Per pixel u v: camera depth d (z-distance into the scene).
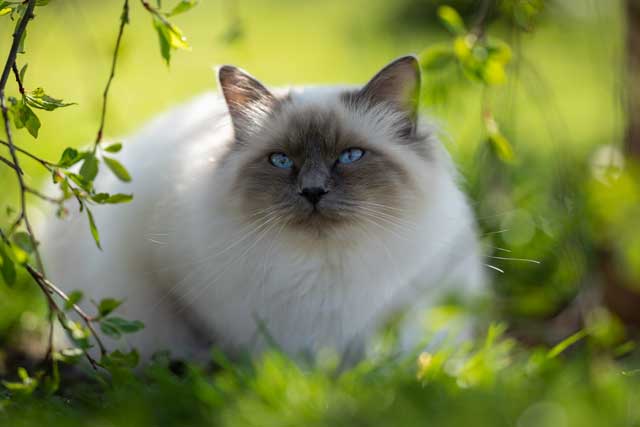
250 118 4.39
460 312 4.24
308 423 3.22
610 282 5.47
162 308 4.59
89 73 7.64
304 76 11.73
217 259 4.19
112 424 3.29
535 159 7.28
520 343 5.27
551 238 5.66
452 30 4.50
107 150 3.59
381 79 4.34
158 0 3.60
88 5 15.41
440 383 3.61
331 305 4.25
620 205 4.26
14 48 3.30
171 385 3.61
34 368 4.95
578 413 3.18
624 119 4.98
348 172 4.13
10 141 3.34
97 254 4.70
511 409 3.28
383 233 4.15
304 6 17.78
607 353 4.37
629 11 5.13
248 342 4.32
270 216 4.11
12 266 3.41
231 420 3.26
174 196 4.38
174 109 5.21
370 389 3.52
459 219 4.42
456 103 5.43
